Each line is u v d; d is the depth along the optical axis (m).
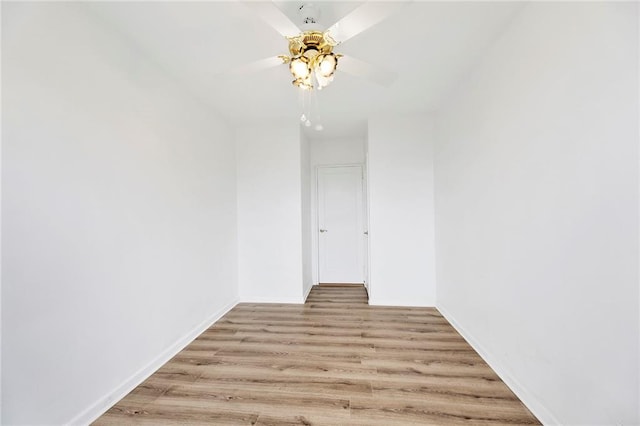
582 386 1.16
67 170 1.34
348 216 4.20
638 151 0.93
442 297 2.93
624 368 0.99
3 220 1.10
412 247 3.17
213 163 2.86
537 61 1.39
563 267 1.25
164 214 2.06
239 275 3.48
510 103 1.63
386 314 2.95
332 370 1.89
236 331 2.56
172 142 2.17
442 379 1.77
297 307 3.23
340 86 2.41
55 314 1.28
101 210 1.52
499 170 1.77
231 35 1.69
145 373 1.81
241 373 1.87
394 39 1.75
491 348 1.91
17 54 1.15
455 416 1.45
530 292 1.48
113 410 1.52
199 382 1.77
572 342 1.20
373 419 1.44
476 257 2.12
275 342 2.33
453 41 1.79
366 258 4.01
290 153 3.38
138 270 1.79
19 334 1.15
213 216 2.84
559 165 1.26
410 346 2.22
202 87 2.36
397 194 3.18
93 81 1.49
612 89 1.01
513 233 1.63
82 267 1.41
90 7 1.44
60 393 1.29
